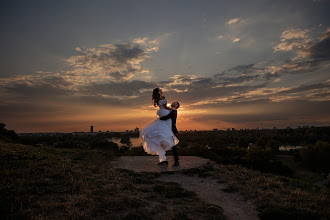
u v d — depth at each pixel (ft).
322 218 13.99
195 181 22.07
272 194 18.39
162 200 15.97
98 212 13.00
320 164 179.93
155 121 26.94
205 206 15.11
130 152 64.44
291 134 520.42
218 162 32.37
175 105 27.17
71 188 16.66
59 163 24.76
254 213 15.14
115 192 16.80
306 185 23.47
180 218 12.98
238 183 21.86
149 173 23.56
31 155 26.99
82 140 212.02
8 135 79.30
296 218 13.73
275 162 66.59
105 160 30.40
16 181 16.74
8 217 11.28
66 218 11.77
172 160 31.17
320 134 483.51
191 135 428.56
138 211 13.33
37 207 12.94
